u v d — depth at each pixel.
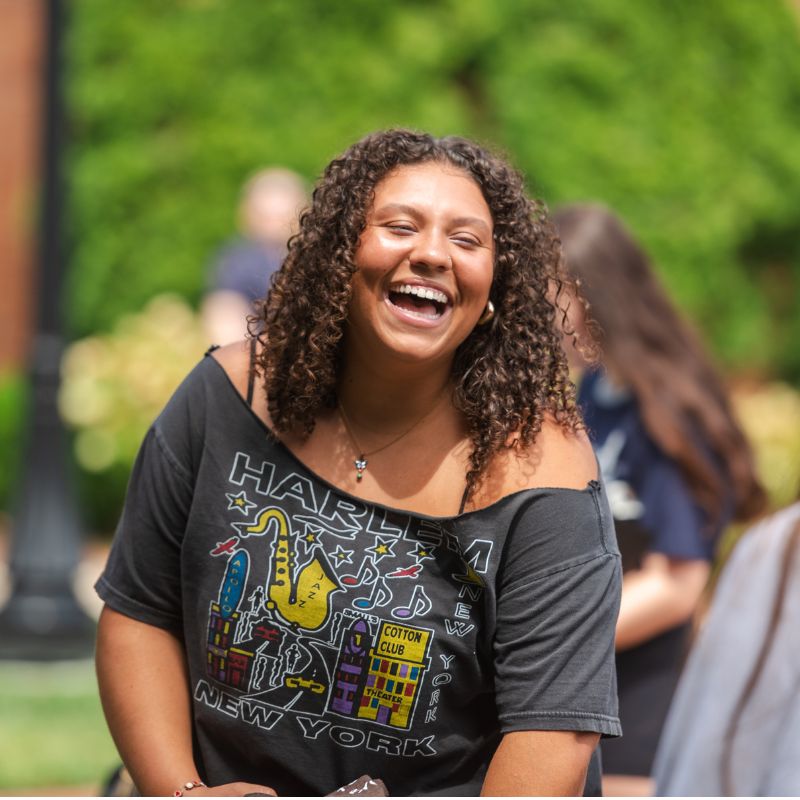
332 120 18.23
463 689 3.74
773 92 19.52
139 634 4.00
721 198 19.28
